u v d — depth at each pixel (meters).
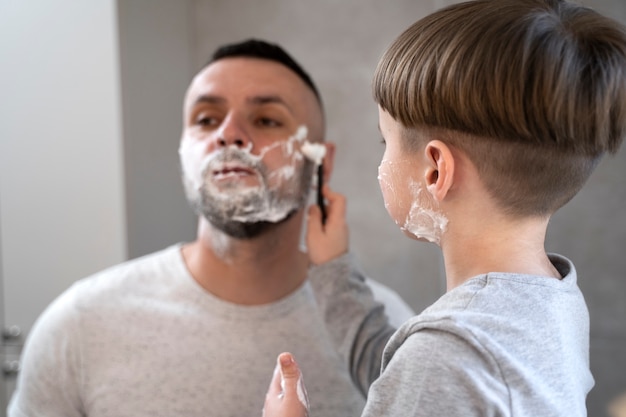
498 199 0.50
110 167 1.10
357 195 1.31
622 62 0.47
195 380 0.81
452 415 0.44
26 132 1.13
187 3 1.34
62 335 0.84
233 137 0.83
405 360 0.47
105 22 1.09
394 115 0.52
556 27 0.47
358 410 0.83
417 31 0.51
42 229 1.13
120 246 1.10
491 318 0.47
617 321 1.17
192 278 0.88
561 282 0.52
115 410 0.79
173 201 1.28
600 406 1.18
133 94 1.13
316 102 0.92
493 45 0.46
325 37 1.32
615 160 1.15
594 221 1.17
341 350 0.79
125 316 0.85
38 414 0.81
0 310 1.15
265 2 1.34
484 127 0.47
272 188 0.85
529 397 0.45
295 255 0.90
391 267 1.31
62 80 1.11
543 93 0.45
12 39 1.13
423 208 0.53
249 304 0.87
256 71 0.87
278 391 0.61
